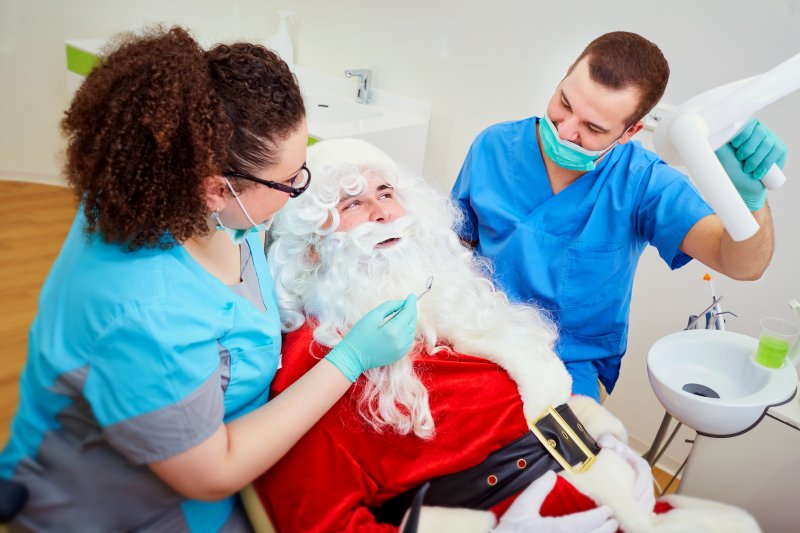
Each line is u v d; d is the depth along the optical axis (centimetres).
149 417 73
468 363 105
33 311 114
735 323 163
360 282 108
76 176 73
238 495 98
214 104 71
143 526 84
